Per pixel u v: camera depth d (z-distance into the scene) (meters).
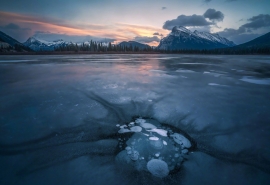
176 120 4.05
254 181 2.17
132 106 4.92
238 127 3.67
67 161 2.48
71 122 3.80
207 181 2.16
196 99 5.66
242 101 5.48
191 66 17.61
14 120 3.85
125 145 2.99
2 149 2.73
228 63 22.06
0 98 5.54
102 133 3.38
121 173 2.27
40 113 4.28
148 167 2.41
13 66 16.17
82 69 14.23
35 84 7.88
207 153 2.78
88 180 2.12
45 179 2.12
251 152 2.78
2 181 2.07
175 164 2.50
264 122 3.90
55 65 17.64
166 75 10.98
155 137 3.29
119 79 9.38
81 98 5.64
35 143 2.94
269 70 14.33
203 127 3.69
